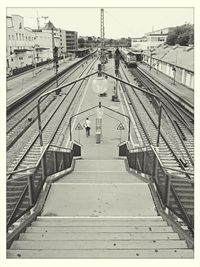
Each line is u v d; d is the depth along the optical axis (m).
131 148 13.95
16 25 46.47
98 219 6.15
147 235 5.19
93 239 5.01
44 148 8.65
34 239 5.04
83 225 5.73
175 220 5.96
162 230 5.48
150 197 7.50
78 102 27.97
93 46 141.38
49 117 21.88
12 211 5.43
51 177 9.23
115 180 9.78
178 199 5.84
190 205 5.73
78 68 62.16
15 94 28.41
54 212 6.68
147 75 49.31
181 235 5.10
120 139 17.97
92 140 18.06
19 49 47.50
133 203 7.16
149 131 18.97
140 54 77.06
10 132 18.34
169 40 69.50
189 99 27.41
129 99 29.22
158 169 7.60
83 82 41.22
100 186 8.07
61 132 18.94
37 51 59.78
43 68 54.44
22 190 6.03
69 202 7.18
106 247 4.76
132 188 7.96
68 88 34.59
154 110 24.78
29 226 5.63
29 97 29.03
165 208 6.67
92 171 11.90
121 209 6.85
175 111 24.73
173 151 15.14
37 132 18.44
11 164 13.60
